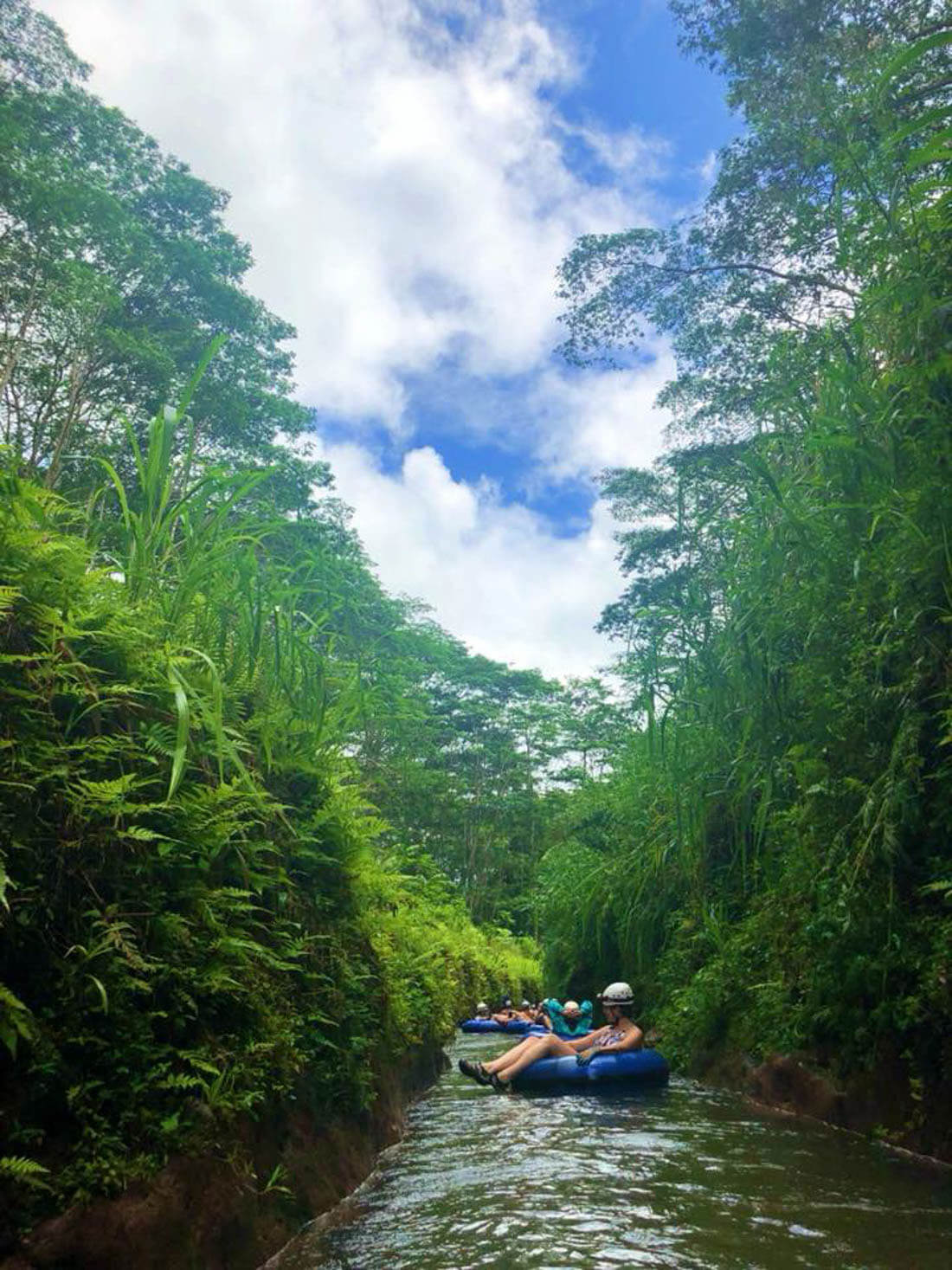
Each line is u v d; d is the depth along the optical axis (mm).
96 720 3430
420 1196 4367
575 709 55562
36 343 20891
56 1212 2533
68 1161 2650
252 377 28641
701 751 9352
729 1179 4527
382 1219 3920
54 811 3035
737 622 8055
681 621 9555
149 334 23578
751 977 8250
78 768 3213
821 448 7094
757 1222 3729
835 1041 6410
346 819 5875
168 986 3256
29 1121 2598
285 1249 3463
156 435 4555
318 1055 4715
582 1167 4918
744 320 19828
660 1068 8609
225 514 4809
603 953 14273
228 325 28250
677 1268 3139
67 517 4297
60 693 3275
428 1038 9891
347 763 6148
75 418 20484
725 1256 3266
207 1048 3334
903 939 5441
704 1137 5770
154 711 3746
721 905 9602
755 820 7895
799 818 6992
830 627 6910
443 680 60250
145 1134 2945
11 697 3016
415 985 9062
